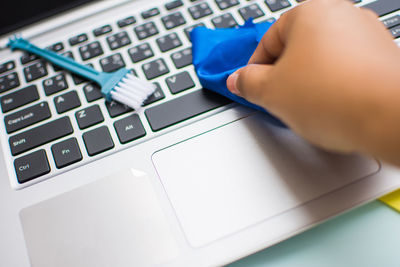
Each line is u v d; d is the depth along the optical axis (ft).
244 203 1.03
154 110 1.18
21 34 1.41
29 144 1.15
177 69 1.25
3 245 1.05
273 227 1.00
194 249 0.99
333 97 0.78
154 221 1.03
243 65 1.22
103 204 1.06
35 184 1.11
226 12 1.37
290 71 0.85
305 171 1.05
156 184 1.08
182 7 1.40
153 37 1.33
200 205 1.04
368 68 0.77
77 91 1.24
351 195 1.02
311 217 1.00
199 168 1.09
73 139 1.15
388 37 0.89
